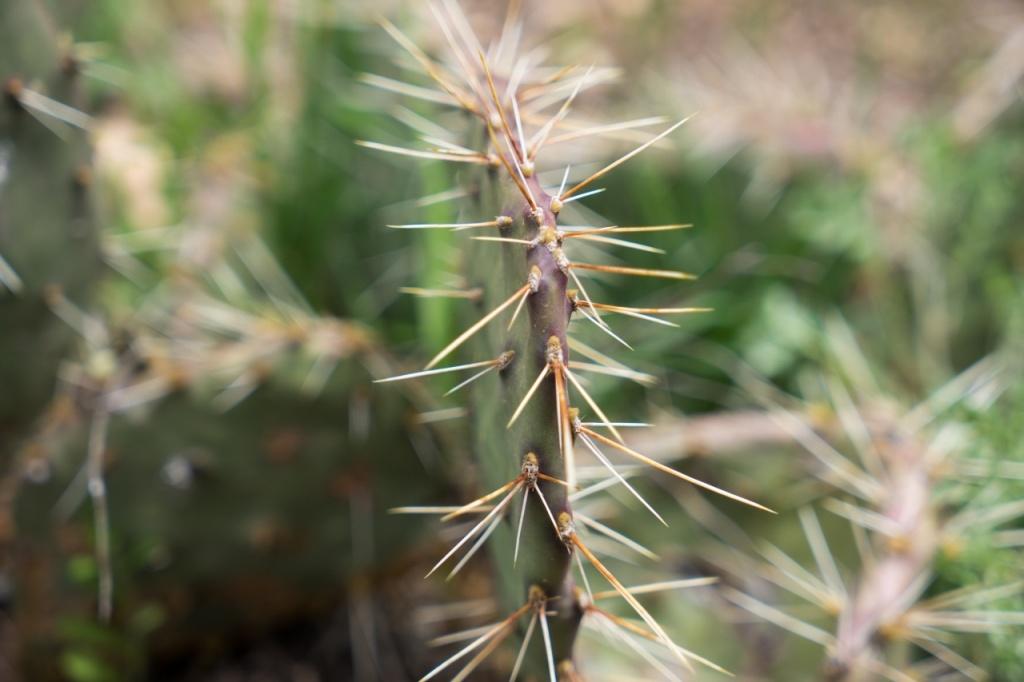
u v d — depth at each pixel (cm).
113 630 42
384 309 53
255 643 46
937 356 53
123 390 40
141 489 40
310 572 42
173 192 53
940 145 56
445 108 41
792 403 50
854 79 75
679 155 51
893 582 39
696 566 42
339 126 52
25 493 40
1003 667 41
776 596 41
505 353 30
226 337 46
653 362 51
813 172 52
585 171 50
